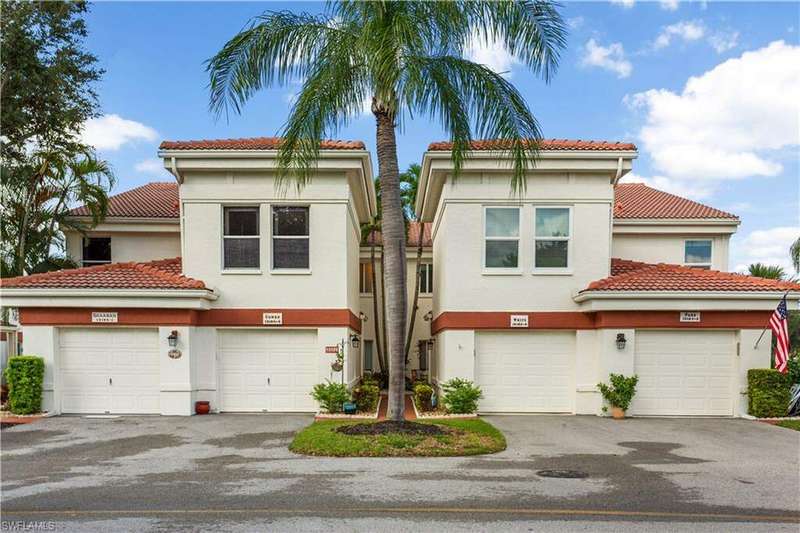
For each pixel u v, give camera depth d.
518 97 10.58
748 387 14.28
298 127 10.34
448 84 10.38
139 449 10.27
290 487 7.59
